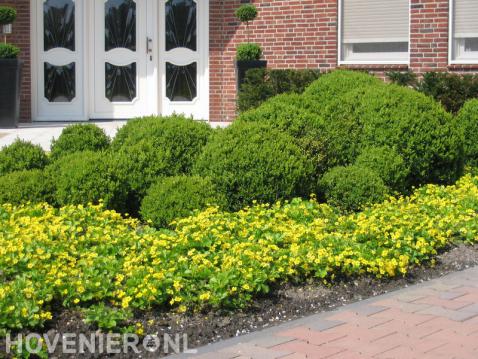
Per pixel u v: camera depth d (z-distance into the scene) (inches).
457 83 440.8
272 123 321.1
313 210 285.6
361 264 244.2
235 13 544.1
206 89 594.2
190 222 268.4
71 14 594.9
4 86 526.6
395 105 340.2
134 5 598.2
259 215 278.2
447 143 338.3
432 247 265.6
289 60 561.3
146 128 322.7
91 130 343.0
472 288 236.4
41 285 208.7
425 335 196.5
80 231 261.7
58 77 597.9
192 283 219.6
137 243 250.1
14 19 534.3
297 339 195.9
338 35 546.9
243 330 207.5
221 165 295.7
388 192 319.6
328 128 336.5
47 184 301.7
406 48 531.5
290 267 235.1
